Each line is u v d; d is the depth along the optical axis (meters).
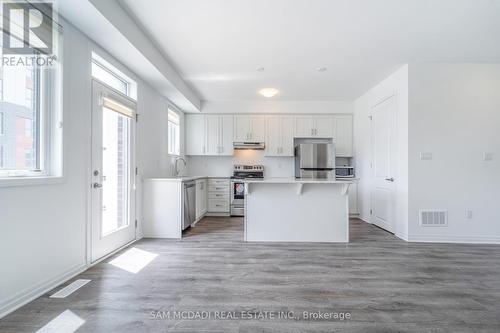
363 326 1.62
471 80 3.51
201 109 5.62
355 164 5.46
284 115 5.66
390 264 2.68
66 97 2.17
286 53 3.23
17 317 1.66
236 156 5.94
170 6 2.28
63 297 1.92
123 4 2.26
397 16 2.42
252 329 1.58
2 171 1.72
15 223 1.75
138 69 3.18
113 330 1.55
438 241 3.53
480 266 2.63
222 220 5.07
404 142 3.64
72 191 2.27
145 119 3.69
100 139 2.67
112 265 2.58
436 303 1.90
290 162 5.91
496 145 3.50
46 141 2.05
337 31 2.70
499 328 1.61
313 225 3.59
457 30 2.68
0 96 1.70
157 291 2.04
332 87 4.62
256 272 2.45
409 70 3.54
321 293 2.04
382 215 4.29
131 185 3.33
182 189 3.72
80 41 2.33
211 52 3.21
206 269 2.51
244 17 2.44
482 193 3.50
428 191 3.54
